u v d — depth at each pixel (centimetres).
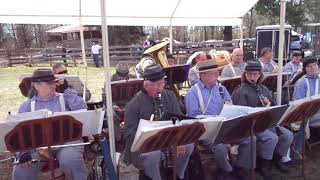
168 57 750
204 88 454
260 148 438
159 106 397
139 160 386
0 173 504
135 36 3297
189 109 450
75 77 563
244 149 432
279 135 457
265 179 449
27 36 4219
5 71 2034
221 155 429
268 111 359
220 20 926
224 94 468
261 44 1407
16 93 1276
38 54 2369
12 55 2342
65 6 747
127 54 2264
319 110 450
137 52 2255
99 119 344
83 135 344
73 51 2384
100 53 2133
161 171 404
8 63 2323
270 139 432
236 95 474
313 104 403
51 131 318
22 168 380
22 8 728
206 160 486
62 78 487
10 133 303
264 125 373
